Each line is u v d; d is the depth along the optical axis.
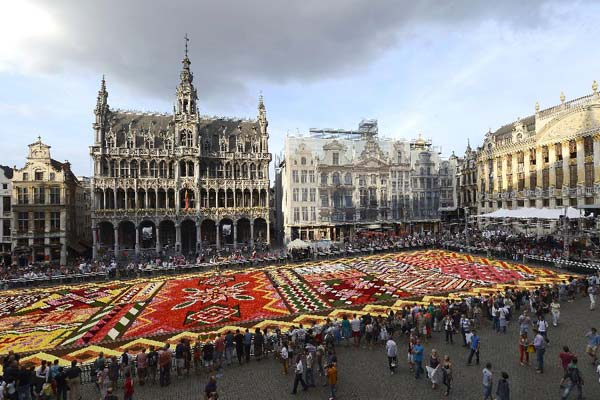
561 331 23.88
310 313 29.84
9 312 32.41
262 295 35.66
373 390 17.47
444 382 16.75
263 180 77.62
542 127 65.38
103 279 45.66
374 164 82.94
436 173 88.31
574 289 30.67
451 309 25.20
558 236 53.19
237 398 17.19
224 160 75.50
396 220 83.88
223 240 76.38
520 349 19.73
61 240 62.31
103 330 27.17
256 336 21.83
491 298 26.80
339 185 80.25
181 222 70.88
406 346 23.11
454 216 91.06
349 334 23.58
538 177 66.25
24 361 21.92
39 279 43.41
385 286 37.50
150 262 49.91
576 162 59.22
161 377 18.72
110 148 68.31
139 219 68.50
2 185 61.47
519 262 47.31
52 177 62.16
